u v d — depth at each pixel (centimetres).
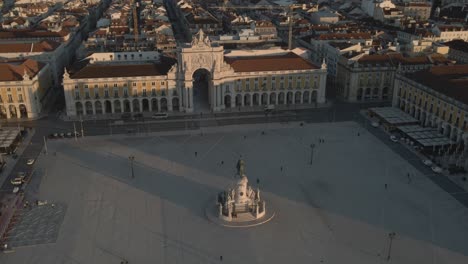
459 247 10519
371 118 18712
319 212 11888
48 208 11969
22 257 10125
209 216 11612
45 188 12988
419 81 17925
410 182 13438
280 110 19650
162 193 12781
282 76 19838
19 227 11175
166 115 18762
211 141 16412
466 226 11325
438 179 13612
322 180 13562
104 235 10900
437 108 16662
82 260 10031
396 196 12669
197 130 17438
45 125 17888
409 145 16025
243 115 19062
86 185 13188
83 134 16975
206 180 13512
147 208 12038
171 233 10994
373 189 13038
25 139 16475
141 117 18775
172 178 13625
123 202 12306
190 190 12950
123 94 18988
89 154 15262
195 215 11750
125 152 15438
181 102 19350
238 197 11762
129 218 11588
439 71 18400
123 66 19188
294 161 14812
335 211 11944
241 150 15650
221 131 17362
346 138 16688
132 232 11019
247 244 10588
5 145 15188
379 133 17150
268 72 19675
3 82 17950
